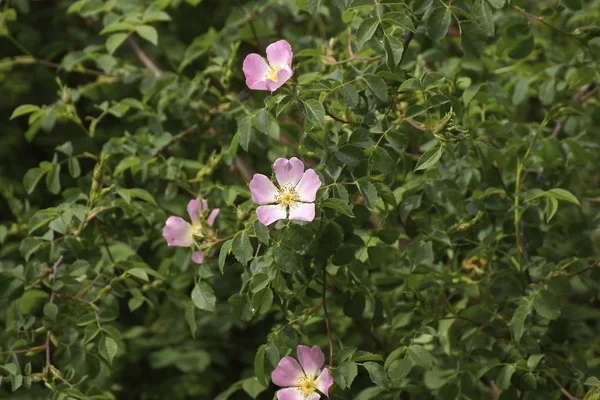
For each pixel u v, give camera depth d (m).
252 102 1.91
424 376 1.91
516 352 1.80
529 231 1.87
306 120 1.70
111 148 1.91
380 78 1.71
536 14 1.96
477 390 1.82
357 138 1.71
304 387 1.71
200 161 1.96
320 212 1.68
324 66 1.83
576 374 1.80
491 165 1.83
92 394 1.79
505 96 1.87
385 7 1.73
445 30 1.73
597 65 1.87
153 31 1.91
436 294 1.85
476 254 1.84
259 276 1.70
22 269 1.83
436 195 1.81
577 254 1.90
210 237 1.77
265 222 1.67
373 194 1.68
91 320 1.80
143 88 1.98
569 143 1.86
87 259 1.85
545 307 1.76
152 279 1.95
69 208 1.81
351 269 1.77
